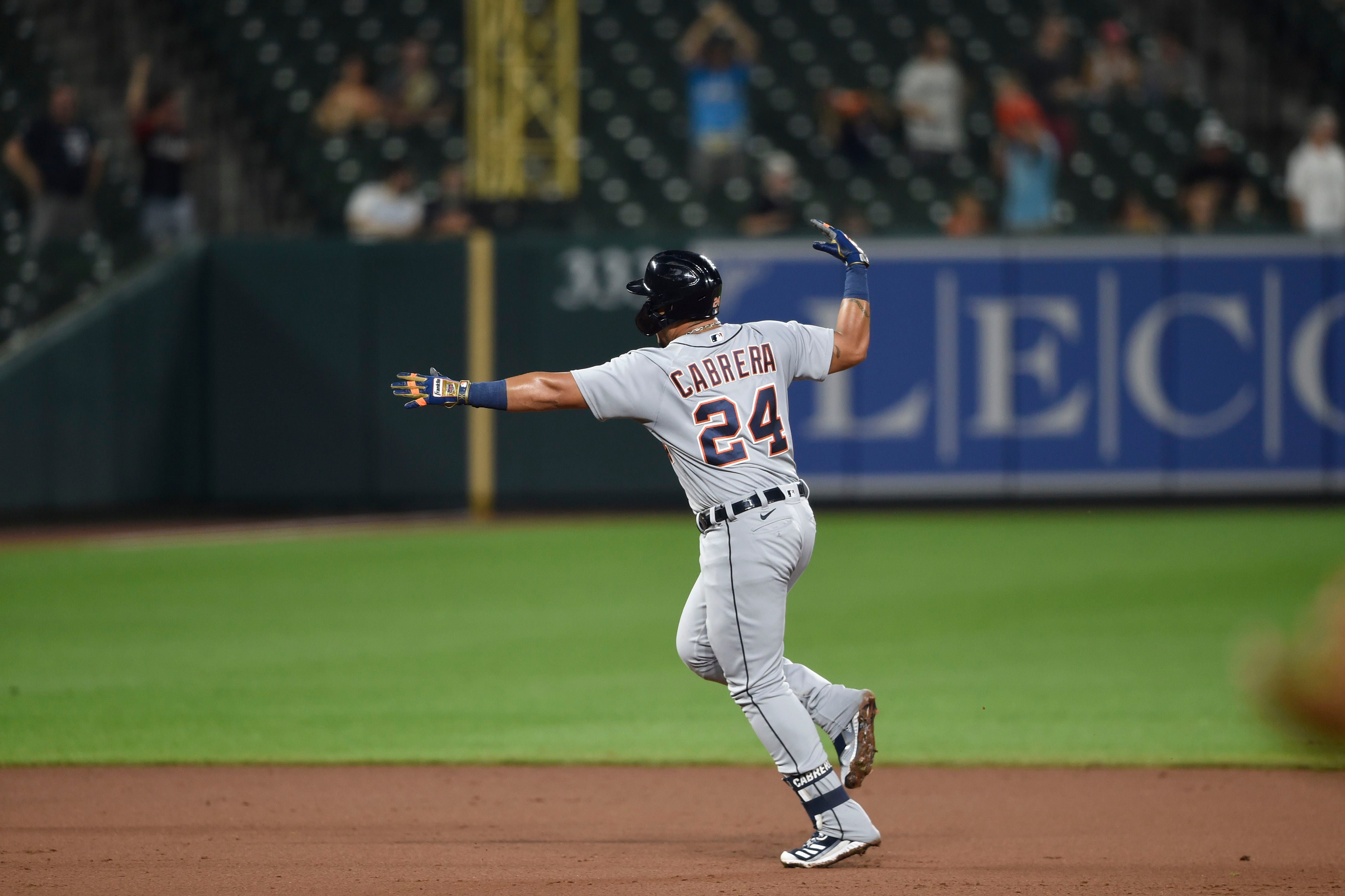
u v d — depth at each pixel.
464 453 54.00
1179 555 45.22
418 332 53.66
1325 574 41.69
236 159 66.00
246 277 53.41
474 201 62.41
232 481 53.56
